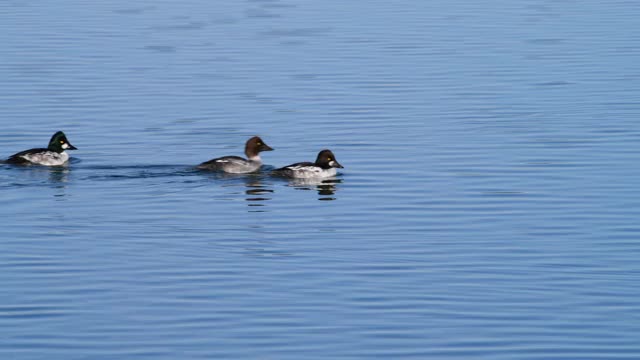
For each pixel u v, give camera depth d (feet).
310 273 86.79
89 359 71.00
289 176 115.44
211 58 175.42
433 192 108.88
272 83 158.10
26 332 75.36
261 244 94.17
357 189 110.93
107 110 142.82
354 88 154.30
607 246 92.38
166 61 172.86
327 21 208.33
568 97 147.43
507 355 71.51
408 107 143.74
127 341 73.77
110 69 166.50
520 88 153.07
